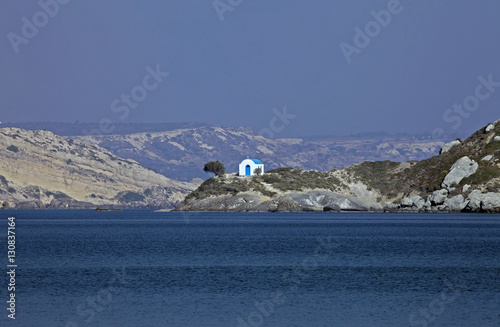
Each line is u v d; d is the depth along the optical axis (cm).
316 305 19050
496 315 17788
